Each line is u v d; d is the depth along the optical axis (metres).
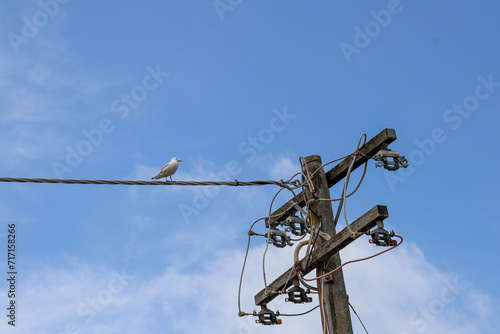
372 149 10.73
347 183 10.62
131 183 9.77
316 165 11.41
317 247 10.63
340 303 10.37
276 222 12.10
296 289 10.82
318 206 11.12
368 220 9.72
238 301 11.51
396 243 9.66
